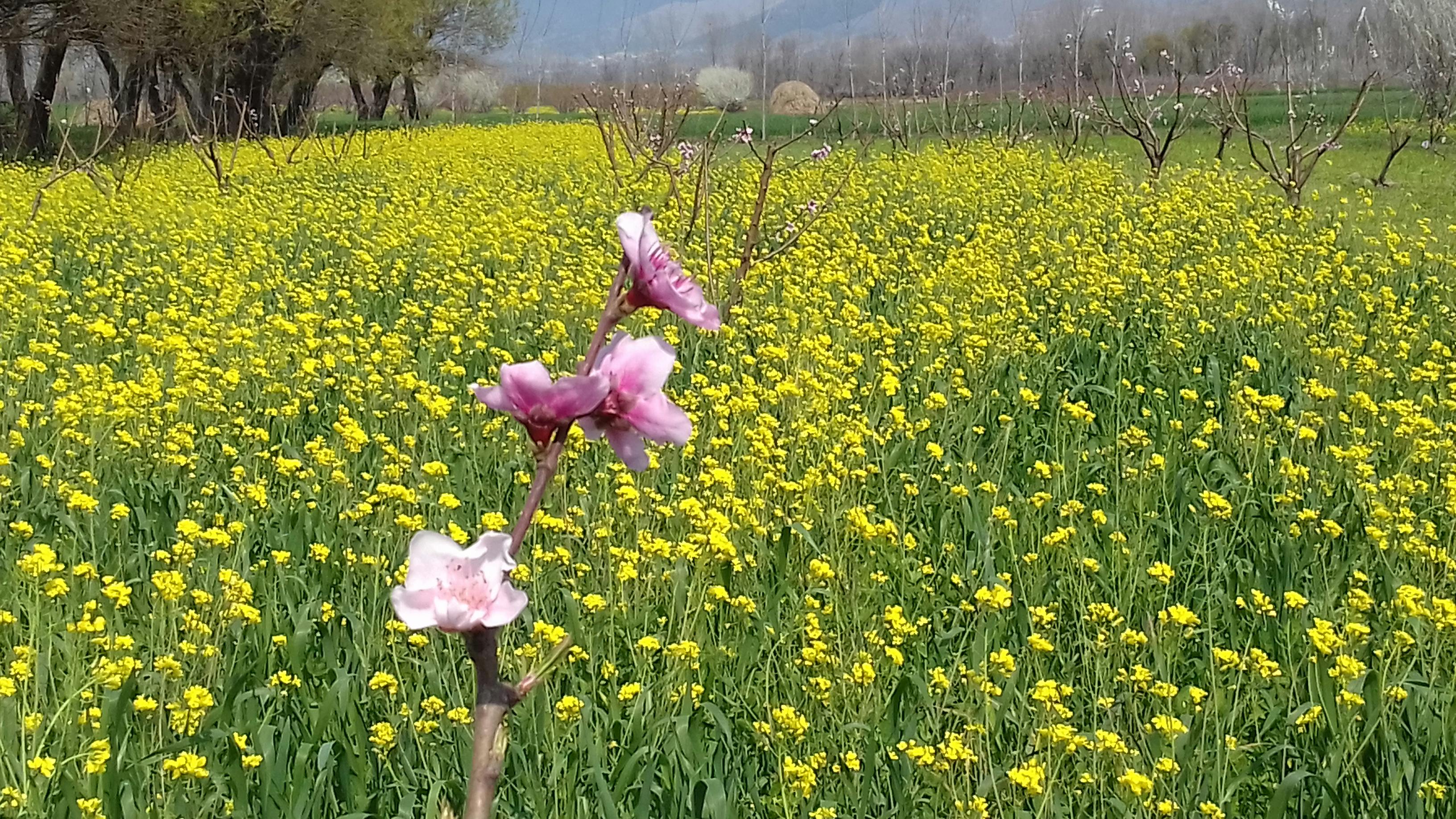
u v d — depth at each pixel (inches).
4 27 1041.5
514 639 182.9
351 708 151.6
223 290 387.9
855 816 145.0
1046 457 267.4
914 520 234.8
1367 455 243.1
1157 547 217.5
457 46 1811.0
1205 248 494.3
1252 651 170.7
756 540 211.8
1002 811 142.7
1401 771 151.9
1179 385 315.3
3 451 248.8
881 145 993.5
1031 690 165.2
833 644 178.5
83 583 183.6
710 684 172.7
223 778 145.8
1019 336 337.1
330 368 311.9
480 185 733.3
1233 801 149.1
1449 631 176.4
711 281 390.6
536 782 146.5
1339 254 438.6
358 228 566.9
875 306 413.1
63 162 852.6
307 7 1362.0
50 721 146.9
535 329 372.2
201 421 276.1
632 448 66.9
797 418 269.6
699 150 591.8
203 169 824.9
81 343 338.6
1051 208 597.3
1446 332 372.8
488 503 233.0
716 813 140.4
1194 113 860.0
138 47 1119.6
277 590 194.5
